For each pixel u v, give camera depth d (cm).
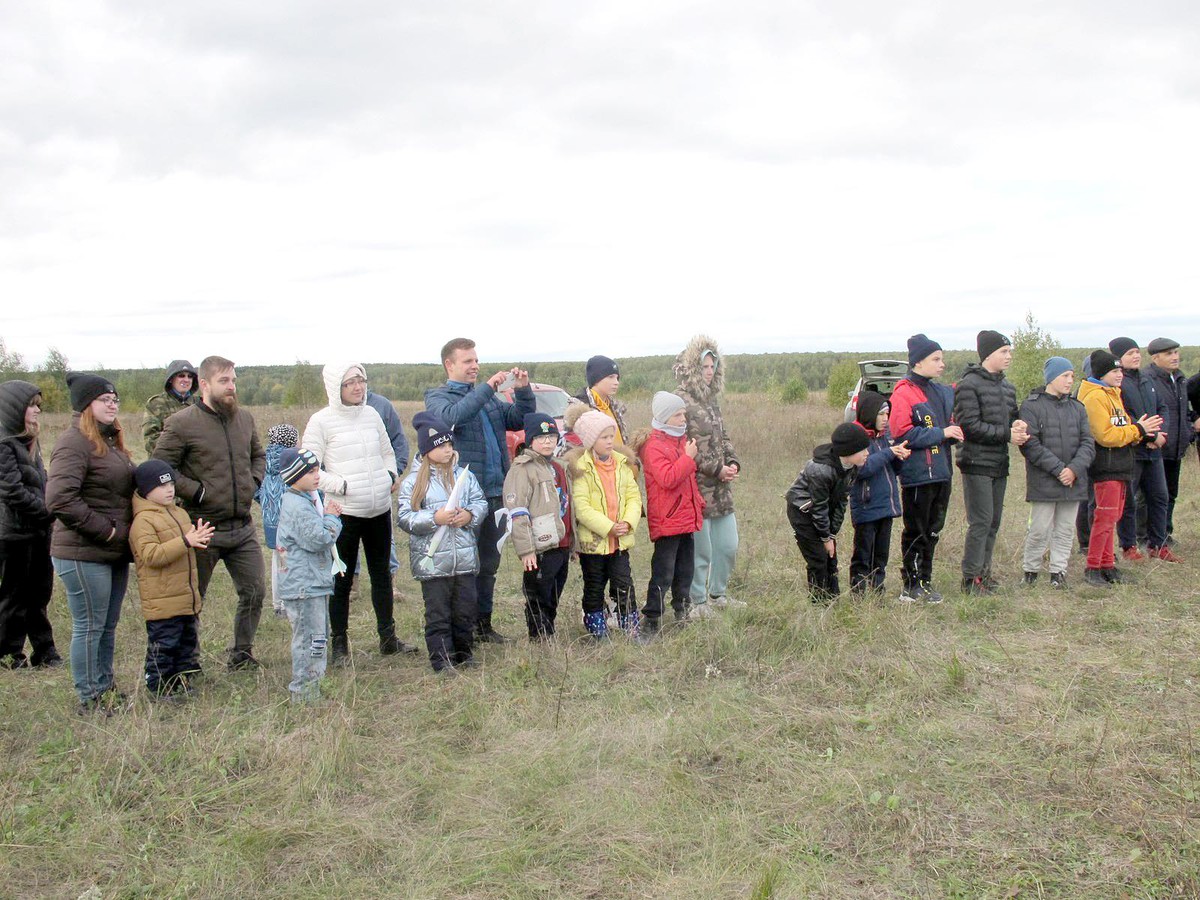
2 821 361
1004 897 305
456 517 531
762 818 359
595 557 589
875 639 557
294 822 358
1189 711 448
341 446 564
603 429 590
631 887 316
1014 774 388
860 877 319
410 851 343
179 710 482
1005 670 514
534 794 381
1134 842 333
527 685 510
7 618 573
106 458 486
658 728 439
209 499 533
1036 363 1938
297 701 480
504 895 315
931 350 669
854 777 384
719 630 562
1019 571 758
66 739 437
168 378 723
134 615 676
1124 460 707
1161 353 832
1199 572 738
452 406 581
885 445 656
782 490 1255
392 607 593
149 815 370
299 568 486
